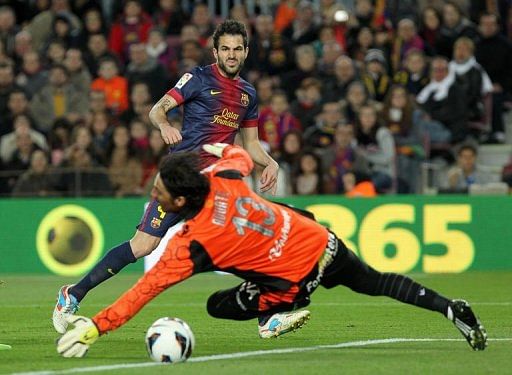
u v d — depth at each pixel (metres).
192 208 22.23
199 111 28.91
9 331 31.03
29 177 55.94
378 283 23.83
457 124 61.19
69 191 55.62
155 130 55.28
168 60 67.00
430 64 63.72
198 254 22.02
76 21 70.50
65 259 55.62
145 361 23.50
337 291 45.34
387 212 54.81
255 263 22.52
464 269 54.97
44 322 33.72
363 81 63.06
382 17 67.88
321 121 60.38
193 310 37.34
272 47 65.81
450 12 67.31
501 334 29.09
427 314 35.22
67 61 63.97
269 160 29.61
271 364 22.81
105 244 55.28
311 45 66.62
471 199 55.09
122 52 69.62
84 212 55.47
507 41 66.31
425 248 54.91
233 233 22.09
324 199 54.69
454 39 66.94
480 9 71.44
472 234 55.09
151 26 70.00
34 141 59.28
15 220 56.03
